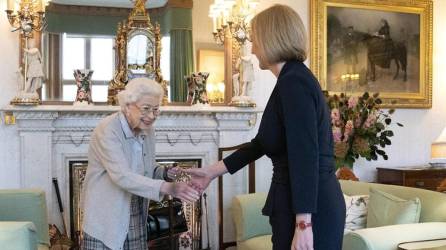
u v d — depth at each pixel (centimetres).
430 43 510
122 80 403
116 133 216
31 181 383
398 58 498
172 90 421
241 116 427
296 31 171
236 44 434
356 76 480
